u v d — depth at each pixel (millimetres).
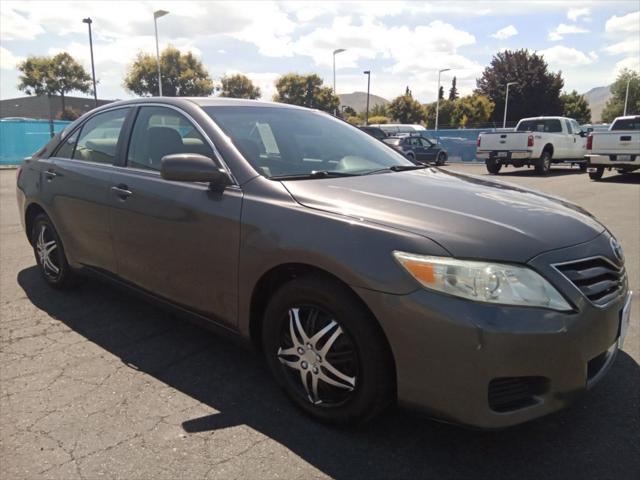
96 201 3680
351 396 2422
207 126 3168
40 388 2963
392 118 60531
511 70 62719
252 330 2826
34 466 2303
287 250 2486
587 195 11281
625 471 2283
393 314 2180
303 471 2287
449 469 2303
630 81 72938
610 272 2447
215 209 2852
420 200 2582
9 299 4367
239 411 2746
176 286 3172
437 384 2146
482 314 2053
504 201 2676
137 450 2416
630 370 3152
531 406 2150
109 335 3682
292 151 3262
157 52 30719
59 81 47031
